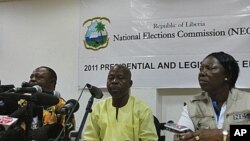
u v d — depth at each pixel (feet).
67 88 12.62
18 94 5.05
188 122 6.61
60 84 12.73
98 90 7.36
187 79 10.90
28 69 13.35
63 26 12.93
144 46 11.49
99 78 11.98
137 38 11.60
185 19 11.06
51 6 13.19
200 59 10.78
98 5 12.23
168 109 11.29
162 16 11.35
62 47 12.87
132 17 11.73
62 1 13.02
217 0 10.73
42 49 13.19
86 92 12.18
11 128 4.82
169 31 11.23
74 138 7.00
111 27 11.96
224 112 6.47
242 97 6.46
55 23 13.07
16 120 4.83
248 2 10.40
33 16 13.43
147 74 11.36
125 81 8.00
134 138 7.77
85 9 12.41
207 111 6.57
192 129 6.54
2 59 13.78
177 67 11.04
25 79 13.37
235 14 10.50
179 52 11.05
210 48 10.70
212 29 10.72
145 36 11.50
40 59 13.19
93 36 12.19
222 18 10.63
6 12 13.84
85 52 12.25
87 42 12.26
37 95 5.13
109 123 7.89
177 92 11.21
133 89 11.46
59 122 6.79
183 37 11.04
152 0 11.52
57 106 7.13
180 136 5.89
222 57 6.54
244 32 10.37
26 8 13.56
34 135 5.78
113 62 11.82
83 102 12.19
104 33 12.04
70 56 12.70
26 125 5.06
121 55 11.75
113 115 7.95
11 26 13.73
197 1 10.95
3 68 13.74
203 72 6.55
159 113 11.33
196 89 10.94
